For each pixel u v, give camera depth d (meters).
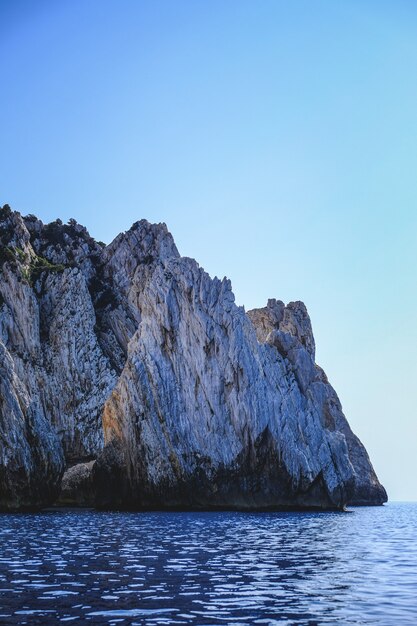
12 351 116.25
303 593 23.81
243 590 24.14
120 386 91.25
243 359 92.00
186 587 24.53
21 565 29.64
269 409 91.25
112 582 25.33
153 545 39.31
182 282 94.69
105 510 85.88
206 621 19.06
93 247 147.38
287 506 89.94
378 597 23.22
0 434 77.12
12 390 80.44
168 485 86.31
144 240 143.12
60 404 119.31
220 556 34.31
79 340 124.38
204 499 86.94
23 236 134.50
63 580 25.66
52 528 51.69
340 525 64.88
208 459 88.00
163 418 88.25
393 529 61.91
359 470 152.00
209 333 92.62
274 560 33.25
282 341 110.94
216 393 90.69
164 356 91.31
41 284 129.62
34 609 20.34
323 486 95.00
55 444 84.81
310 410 102.19
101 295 138.12
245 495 87.88
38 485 79.81
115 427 92.06
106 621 18.83
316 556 35.94
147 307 93.94
